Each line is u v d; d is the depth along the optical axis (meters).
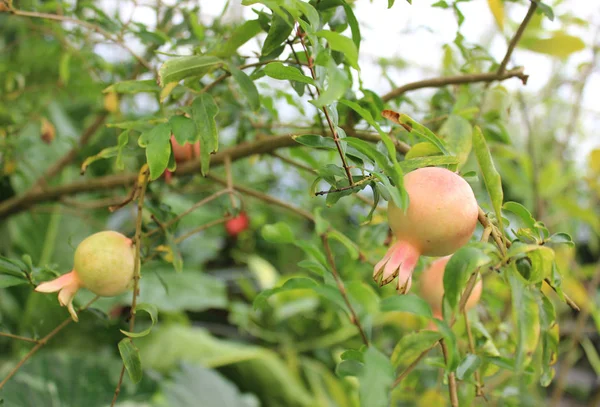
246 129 0.70
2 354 1.16
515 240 0.47
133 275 0.52
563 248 1.00
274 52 0.53
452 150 0.57
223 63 0.50
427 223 0.46
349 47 0.43
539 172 1.14
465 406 0.57
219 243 1.58
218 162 0.65
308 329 1.33
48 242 1.21
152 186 0.69
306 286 0.49
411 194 0.47
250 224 1.39
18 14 0.59
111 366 0.99
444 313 0.47
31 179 1.05
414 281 0.63
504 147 0.78
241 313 1.30
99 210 1.25
